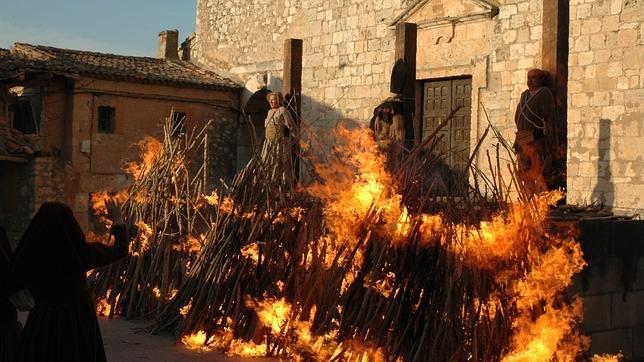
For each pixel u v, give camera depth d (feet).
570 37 44.88
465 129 52.31
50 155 57.26
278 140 24.88
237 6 73.72
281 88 68.54
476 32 51.29
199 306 23.76
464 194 20.43
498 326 19.88
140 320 26.86
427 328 19.34
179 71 72.02
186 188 27.73
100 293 28.14
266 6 70.13
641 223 24.06
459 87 53.01
